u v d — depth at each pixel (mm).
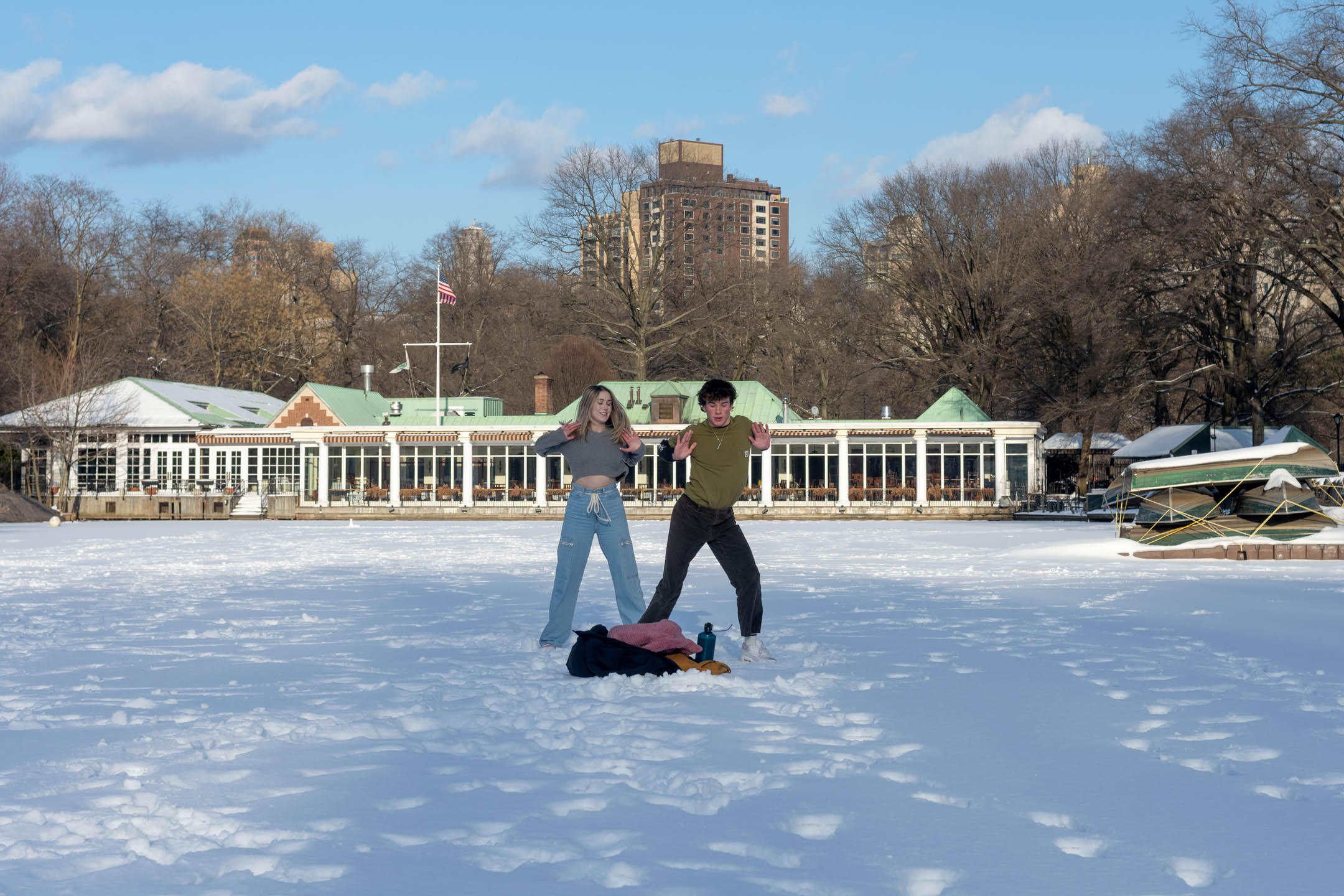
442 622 11617
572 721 6469
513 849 4145
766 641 9859
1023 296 57406
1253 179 44250
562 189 71438
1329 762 5512
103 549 27703
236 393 70250
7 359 65812
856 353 71438
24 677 8172
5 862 4016
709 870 3959
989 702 7043
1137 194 49531
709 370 78938
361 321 85062
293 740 6000
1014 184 62469
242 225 83562
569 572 9547
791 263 77750
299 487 59844
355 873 3918
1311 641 9875
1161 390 56062
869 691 7438
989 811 4688
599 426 9617
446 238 86125
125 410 61062
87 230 74125
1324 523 22766
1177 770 5371
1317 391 53969
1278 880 3873
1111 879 3877
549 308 83438
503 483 58844
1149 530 23766
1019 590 15305
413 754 5688
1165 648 9461
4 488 50844
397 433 58406
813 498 56156
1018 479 54406
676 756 5598
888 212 65062
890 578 17578
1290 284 46406
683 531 8758
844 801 4816
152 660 9000
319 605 13500
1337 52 41156
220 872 3945
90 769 5324
